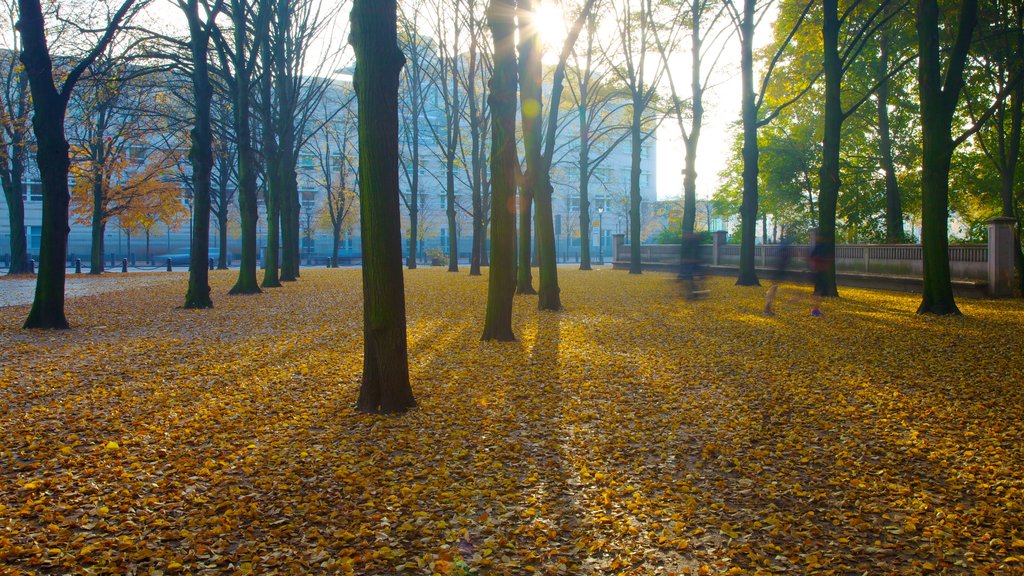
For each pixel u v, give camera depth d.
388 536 4.18
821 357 10.33
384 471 5.36
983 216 34.47
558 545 4.10
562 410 7.37
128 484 5.03
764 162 38.56
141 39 18.88
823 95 32.56
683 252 24.22
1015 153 22.95
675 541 4.12
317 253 75.75
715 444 6.11
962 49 15.09
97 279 33.62
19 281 31.58
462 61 35.66
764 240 47.88
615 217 88.69
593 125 61.72
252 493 4.89
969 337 12.12
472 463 5.61
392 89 6.92
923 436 6.30
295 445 6.03
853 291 24.08
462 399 7.80
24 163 39.97
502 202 12.20
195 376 9.09
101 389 8.20
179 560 3.81
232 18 21.62
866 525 4.32
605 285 27.45
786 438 6.30
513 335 12.50
